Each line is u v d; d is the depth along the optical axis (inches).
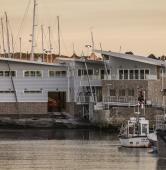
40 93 7111.2
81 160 4729.3
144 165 4515.3
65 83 7130.9
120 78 7032.5
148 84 6840.6
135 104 6565.0
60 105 7150.6
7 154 5004.9
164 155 4714.6
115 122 6555.1
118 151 5137.8
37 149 5260.8
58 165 4542.3
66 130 6707.7
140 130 5418.3
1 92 7086.6
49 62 7283.5
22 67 7091.5
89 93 7081.7
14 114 7096.5
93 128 6796.3
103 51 7062.0
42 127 6884.8
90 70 7160.4
